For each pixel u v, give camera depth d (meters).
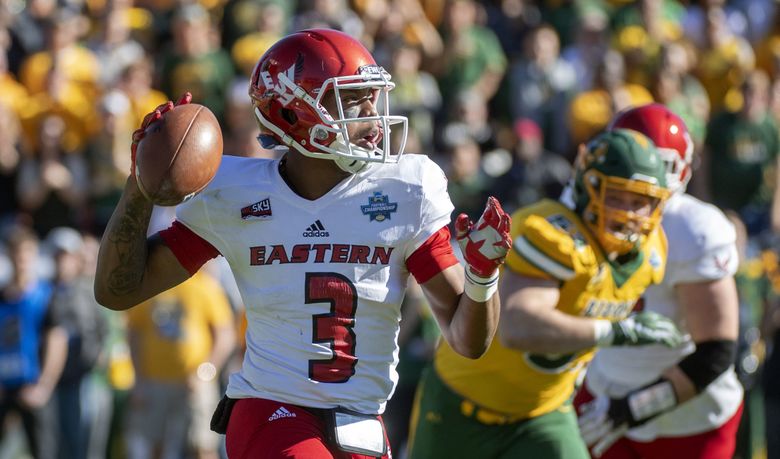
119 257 11.15
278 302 11.50
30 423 26.69
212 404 26.66
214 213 11.59
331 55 11.40
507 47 36.91
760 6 39.25
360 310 11.51
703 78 36.72
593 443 17.25
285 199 11.55
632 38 35.06
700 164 33.69
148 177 10.65
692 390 16.42
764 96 33.88
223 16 35.00
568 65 35.00
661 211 15.38
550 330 14.91
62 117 30.92
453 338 11.59
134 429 26.38
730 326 16.47
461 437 16.31
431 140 32.41
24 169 30.64
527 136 31.06
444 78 34.12
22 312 26.70
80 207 30.69
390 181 11.60
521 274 15.16
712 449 17.56
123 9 33.72
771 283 26.31
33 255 26.86
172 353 26.25
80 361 26.97
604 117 31.91
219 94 32.56
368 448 11.56
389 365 11.79
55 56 31.56
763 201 33.59
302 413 11.51
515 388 15.84
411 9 35.44
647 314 15.27
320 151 11.43
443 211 11.65
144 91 31.77
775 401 28.02
